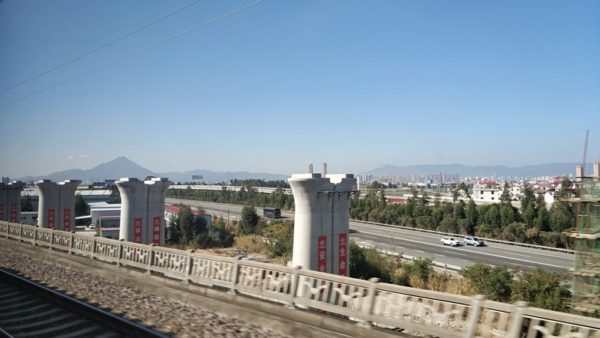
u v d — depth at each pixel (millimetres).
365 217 65250
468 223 52375
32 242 21203
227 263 10805
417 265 28891
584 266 17344
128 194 24844
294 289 9055
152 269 13234
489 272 25125
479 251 42531
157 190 26016
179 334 7781
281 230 45750
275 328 8227
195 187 152500
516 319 5797
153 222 25844
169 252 12805
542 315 5605
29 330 8008
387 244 46250
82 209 68562
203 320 8680
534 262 37062
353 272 26594
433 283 26109
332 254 18844
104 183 167875
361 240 48938
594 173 25344
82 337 7598
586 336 5195
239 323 8594
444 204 62844
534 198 60219
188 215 44281
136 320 8617
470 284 24734
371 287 7695
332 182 19703
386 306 7434
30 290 10789
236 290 10312
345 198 19578
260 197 90750
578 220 19469
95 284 12578
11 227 23578
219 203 106125
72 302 9086
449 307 6656
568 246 42781
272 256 35312
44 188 29531
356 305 7887
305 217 18312
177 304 10141
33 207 74125
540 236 45438
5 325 8328
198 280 11453
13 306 9742
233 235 48688
